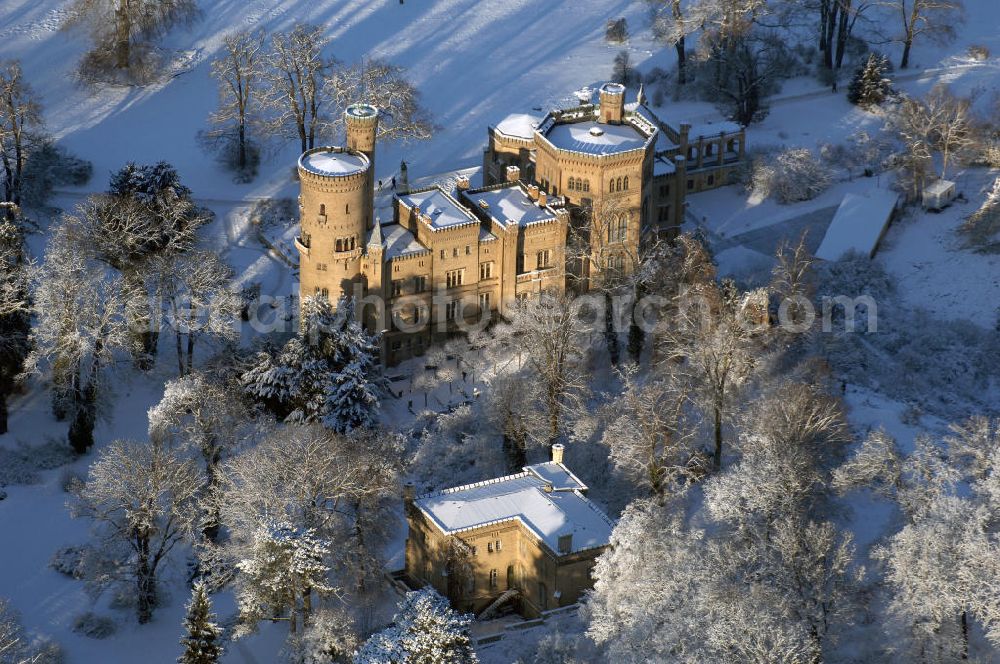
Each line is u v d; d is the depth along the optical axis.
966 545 186.00
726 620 183.88
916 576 188.50
